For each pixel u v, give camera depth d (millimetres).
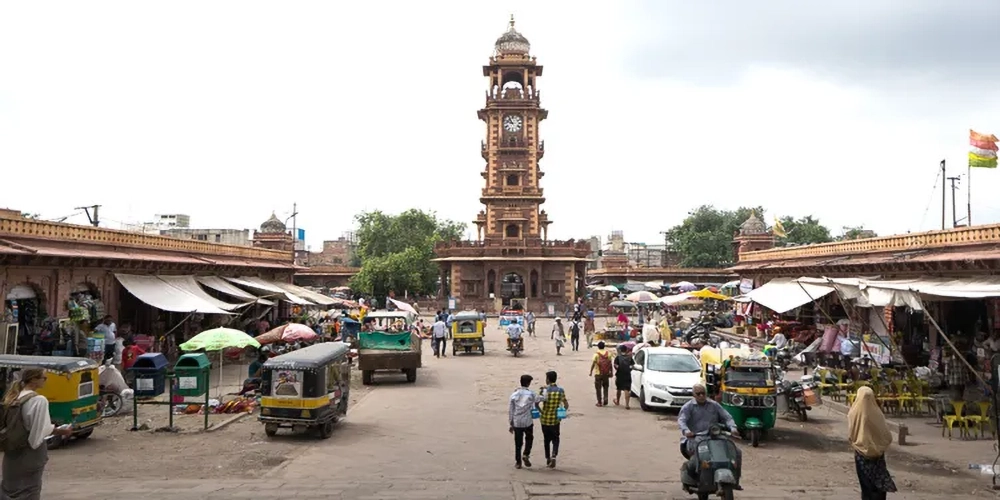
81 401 13406
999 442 11383
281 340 21906
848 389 18359
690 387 17594
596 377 19359
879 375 19328
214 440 14078
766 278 37625
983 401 15570
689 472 9156
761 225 48781
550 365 28250
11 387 7512
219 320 29453
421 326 41438
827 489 10609
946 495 10367
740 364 15000
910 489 10836
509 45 75875
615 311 65438
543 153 75812
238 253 33375
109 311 22938
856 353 23203
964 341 20328
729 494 8453
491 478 11180
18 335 19312
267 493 9695
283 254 39906
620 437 14992
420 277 71562
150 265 24797
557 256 69062
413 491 9945
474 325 32438
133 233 24250
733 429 9688
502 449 13602
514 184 74250
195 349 17562
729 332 40062
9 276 18516
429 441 14266
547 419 11977
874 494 8617
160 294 23469
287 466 11875
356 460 12453
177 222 78375
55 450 12906
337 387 15352
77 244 20984
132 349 20297
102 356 19750
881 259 23578
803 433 15570
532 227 73562
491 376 24828
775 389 14797
